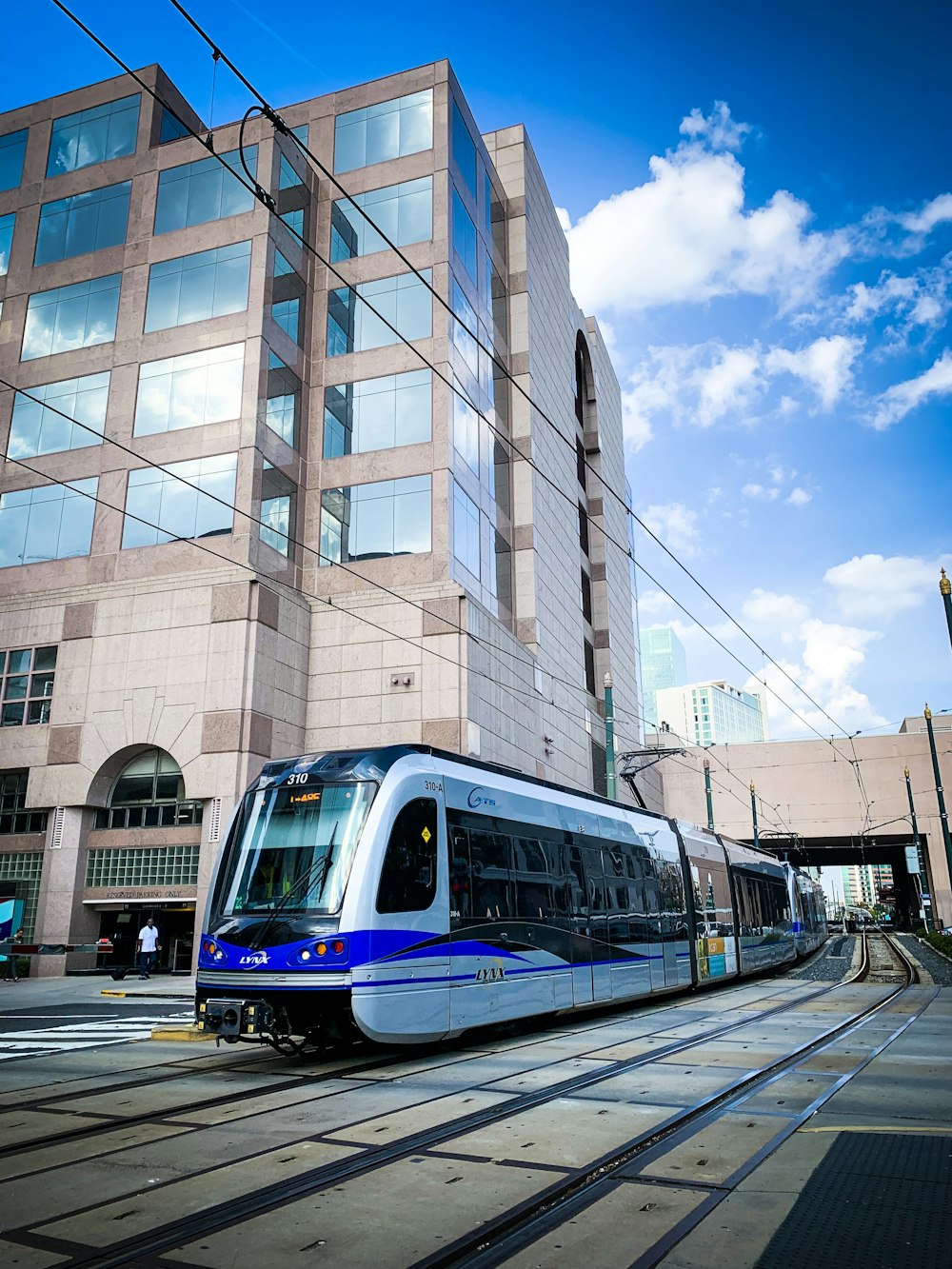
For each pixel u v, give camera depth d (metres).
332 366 34.28
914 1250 4.59
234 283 32.44
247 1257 4.73
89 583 31.06
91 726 29.48
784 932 29.16
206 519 30.20
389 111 36.16
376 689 30.48
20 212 36.53
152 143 35.44
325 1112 7.99
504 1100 8.35
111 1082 9.87
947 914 61.44
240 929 10.74
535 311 44.91
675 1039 12.51
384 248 34.72
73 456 32.78
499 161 45.84
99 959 28.06
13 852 29.92
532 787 14.84
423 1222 5.16
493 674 32.94
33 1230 5.18
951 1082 8.88
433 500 31.72
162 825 28.52
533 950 13.55
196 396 31.72
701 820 66.69
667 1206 5.34
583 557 54.41
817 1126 7.12
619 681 56.34
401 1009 10.64
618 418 67.25
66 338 34.44
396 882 10.94
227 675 28.31
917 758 63.94
